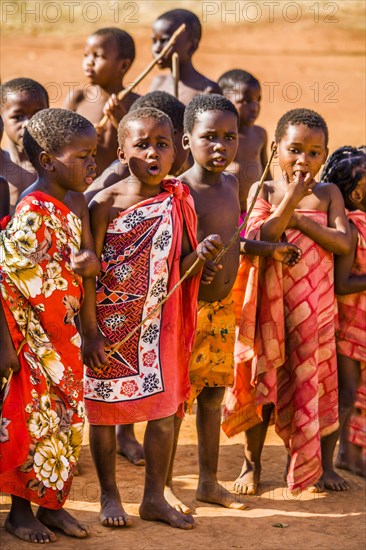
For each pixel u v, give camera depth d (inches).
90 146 216.5
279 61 997.2
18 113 286.5
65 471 219.5
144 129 223.8
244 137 350.9
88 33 1129.4
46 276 214.4
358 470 273.9
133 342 226.8
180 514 232.1
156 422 228.1
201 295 243.0
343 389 268.8
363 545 225.3
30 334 215.6
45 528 220.4
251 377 254.4
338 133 724.7
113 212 228.4
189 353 234.2
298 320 251.8
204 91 375.9
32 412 213.5
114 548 217.5
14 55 1000.9
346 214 263.6
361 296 264.1
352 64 991.0
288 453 263.4
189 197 233.3
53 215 214.5
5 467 212.5
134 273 226.5
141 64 928.9
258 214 254.5
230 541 224.7
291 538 227.9
